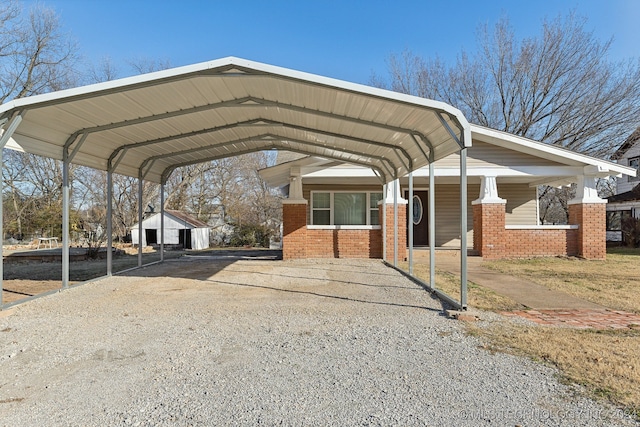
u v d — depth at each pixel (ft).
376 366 11.23
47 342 13.66
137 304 19.65
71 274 32.04
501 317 16.71
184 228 71.77
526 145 37.37
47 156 21.97
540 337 13.69
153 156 33.06
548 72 71.00
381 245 40.14
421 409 8.65
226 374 10.71
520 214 47.85
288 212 40.01
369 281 26.45
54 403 9.08
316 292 22.58
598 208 38.34
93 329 15.24
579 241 39.09
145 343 13.47
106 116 21.21
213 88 19.49
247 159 104.88
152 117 22.03
